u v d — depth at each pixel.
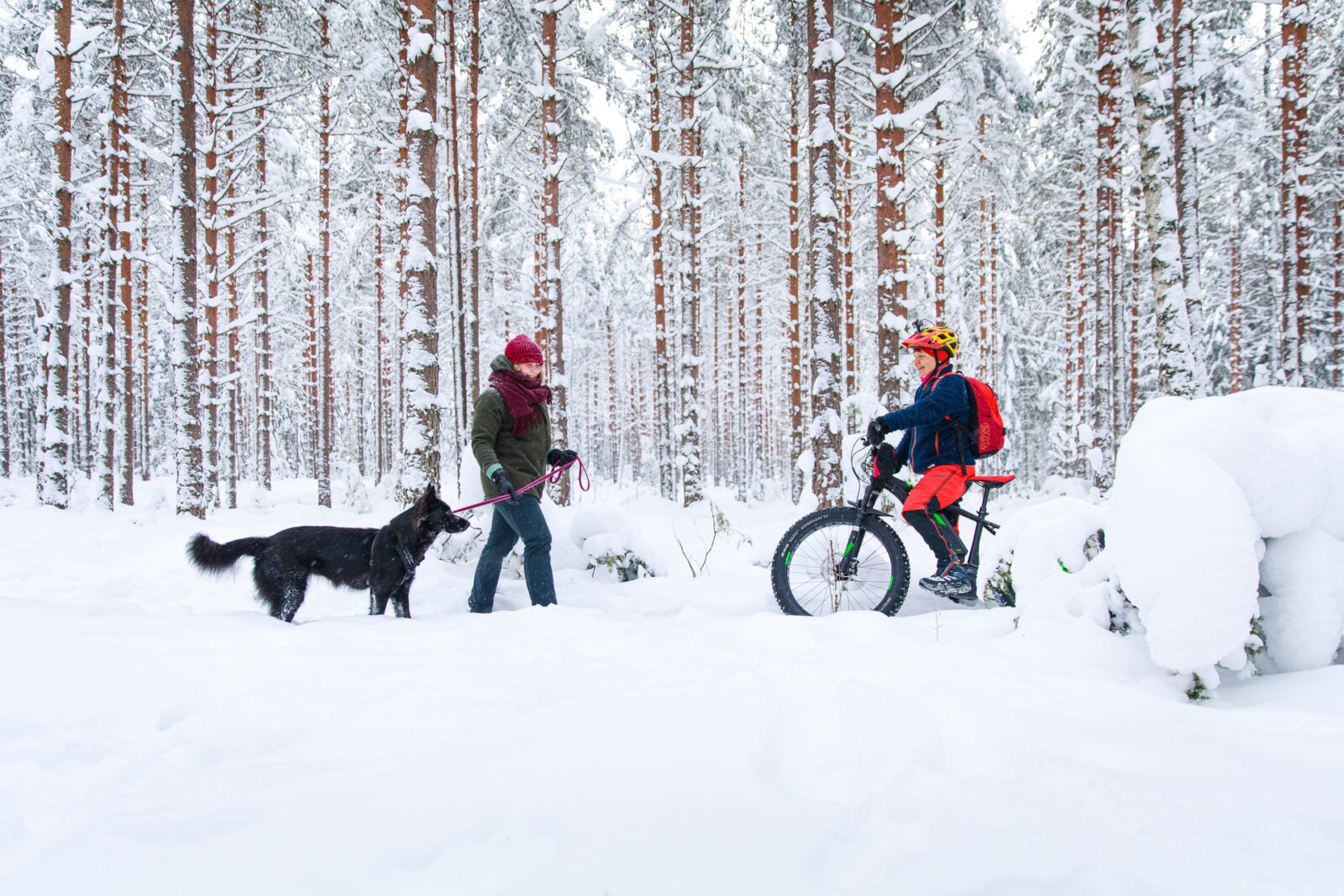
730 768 1.54
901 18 9.20
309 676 2.39
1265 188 16.52
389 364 26.84
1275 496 2.24
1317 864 1.16
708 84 13.34
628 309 30.50
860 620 3.20
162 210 16.69
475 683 2.31
